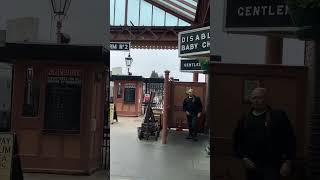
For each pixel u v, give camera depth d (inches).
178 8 679.7
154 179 319.3
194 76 645.3
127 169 349.7
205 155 375.6
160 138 553.3
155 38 738.2
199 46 327.0
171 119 616.7
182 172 335.6
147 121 554.6
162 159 392.2
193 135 480.7
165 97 589.0
